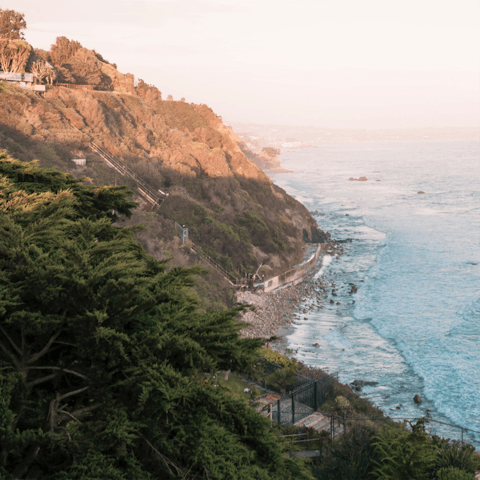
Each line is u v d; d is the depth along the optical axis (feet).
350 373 145.38
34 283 24.85
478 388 132.26
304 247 293.84
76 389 28.81
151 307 28.66
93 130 254.27
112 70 349.41
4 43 261.03
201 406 26.61
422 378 140.15
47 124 231.09
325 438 68.69
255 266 232.53
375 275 255.91
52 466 25.90
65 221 32.22
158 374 24.44
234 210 263.49
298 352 161.27
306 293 228.22
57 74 301.02
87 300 25.35
